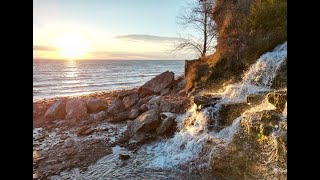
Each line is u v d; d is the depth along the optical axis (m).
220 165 6.79
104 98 20.92
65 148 9.22
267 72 9.66
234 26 14.27
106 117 13.60
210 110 9.01
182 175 6.68
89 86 38.81
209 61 15.70
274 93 6.91
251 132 6.77
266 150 6.21
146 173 6.91
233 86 10.49
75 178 6.82
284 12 11.08
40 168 7.47
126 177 6.76
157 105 13.13
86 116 13.98
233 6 15.32
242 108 8.41
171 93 17.45
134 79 54.59
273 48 10.61
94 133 11.01
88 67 109.56
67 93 29.42
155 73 76.81
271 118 6.38
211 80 13.53
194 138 8.54
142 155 8.19
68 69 89.88
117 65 136.62
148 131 10.06
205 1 20.28
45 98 23.22
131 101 15.04
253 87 9.60
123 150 8.79
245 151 6.82
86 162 7.84
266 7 11.83
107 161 7.87
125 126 11.93
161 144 8.98
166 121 10.09
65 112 14.42
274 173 5.84
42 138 10.57
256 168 6.27
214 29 19.05
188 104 12.01
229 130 8.18
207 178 6.41
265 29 11.75
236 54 12.66
